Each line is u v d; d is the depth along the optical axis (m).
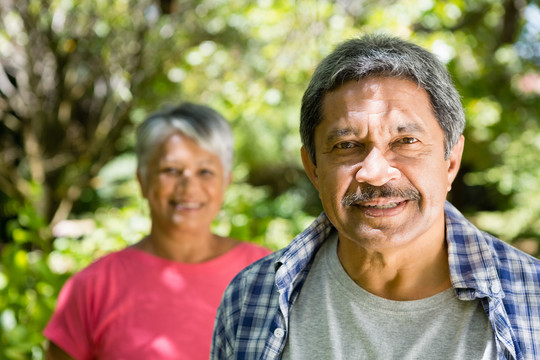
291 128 8.72
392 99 1.39
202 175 2.47
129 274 2.34
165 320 2.27
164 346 2.23
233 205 4.64
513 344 1.34
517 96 6.93
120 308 2.29
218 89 4.95
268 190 10.66
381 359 1.40
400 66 1.40
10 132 6.30
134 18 4.52
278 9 4.36
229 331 1.65
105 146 5.48
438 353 1.38
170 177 2.43
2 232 7.46
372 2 4.50
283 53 4.66
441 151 1.42
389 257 1.42
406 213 1.38
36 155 5.15
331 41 4.31
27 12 4.42
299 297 1.57
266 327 1.57
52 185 5.43
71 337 2.27
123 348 2.23
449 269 1.43
